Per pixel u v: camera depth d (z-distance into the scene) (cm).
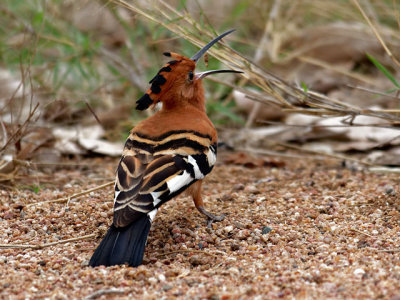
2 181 1166
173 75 981
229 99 1553
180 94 989
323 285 736
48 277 785
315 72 1708
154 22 1184
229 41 1614
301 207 1043
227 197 1109
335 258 827
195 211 1048
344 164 1326
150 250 902
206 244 912
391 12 1578
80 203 1067
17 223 987
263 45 1673
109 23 1748
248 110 1545
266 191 1157
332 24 1767
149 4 1161
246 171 1311
